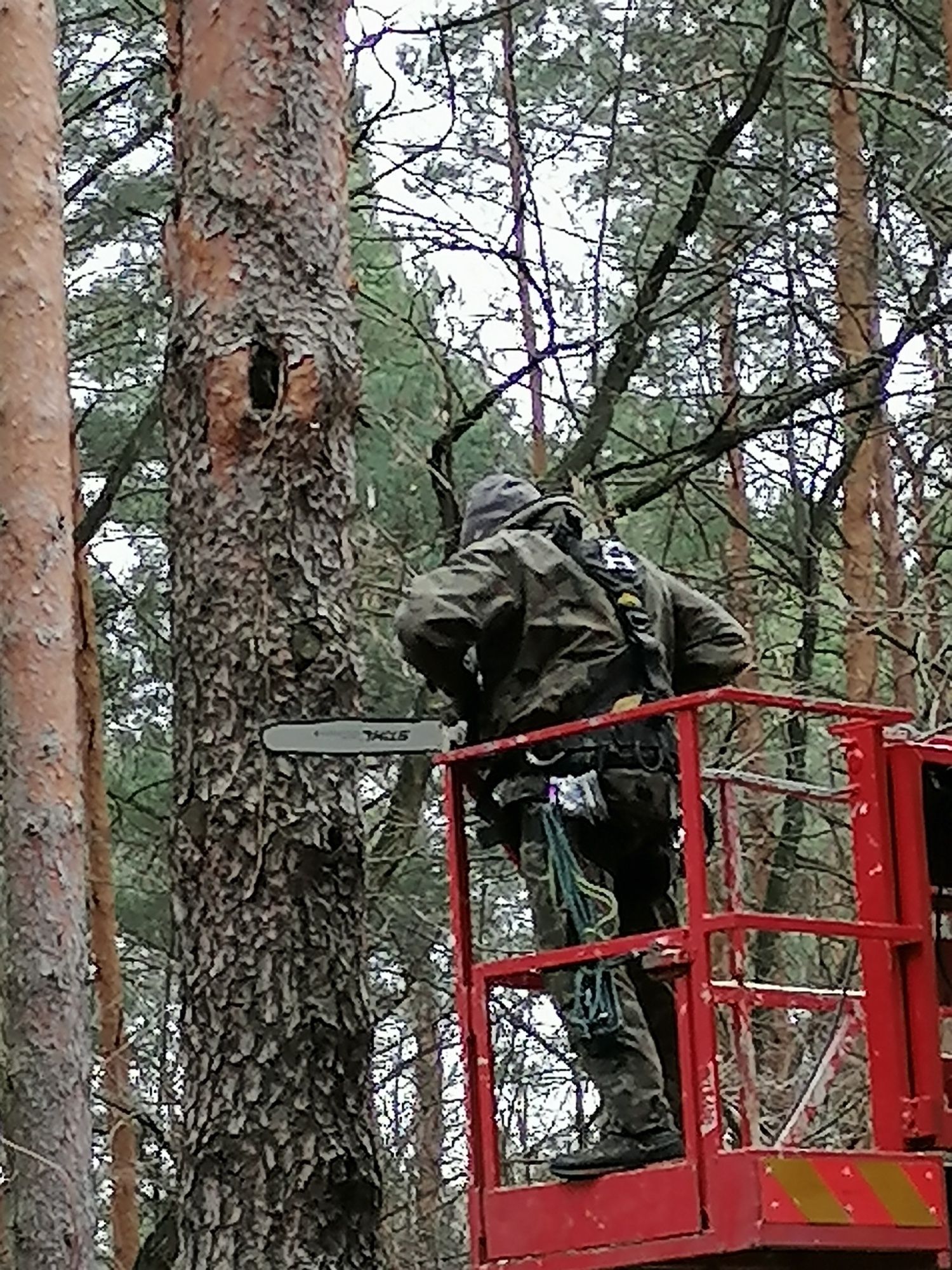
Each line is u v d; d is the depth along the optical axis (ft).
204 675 23.81
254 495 24.03
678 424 57.16
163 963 64.54
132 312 55.67
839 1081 32.40
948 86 46.85
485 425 56.08
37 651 34.42
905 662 50.62
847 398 50.21
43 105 34.71
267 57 24.98
